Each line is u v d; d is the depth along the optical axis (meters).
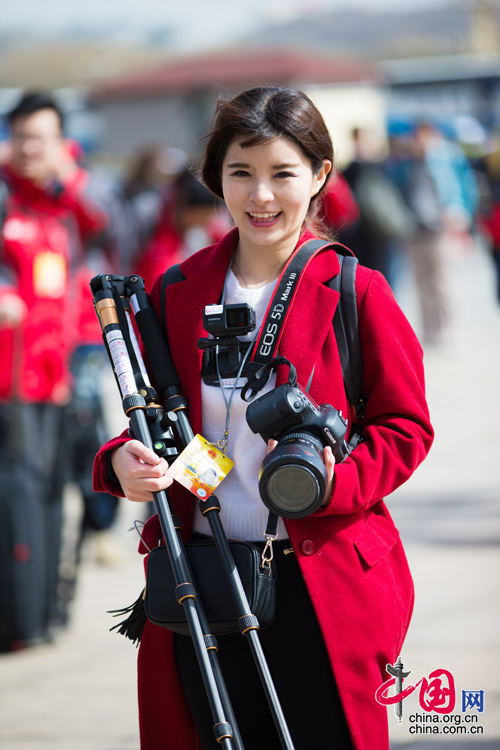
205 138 4.28
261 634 4.04
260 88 4.10
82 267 8.40
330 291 4.11
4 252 7.99
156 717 4.27
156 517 4.30
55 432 8.13
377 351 4.09
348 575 3.99
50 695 6.87
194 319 4.21
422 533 9.78
